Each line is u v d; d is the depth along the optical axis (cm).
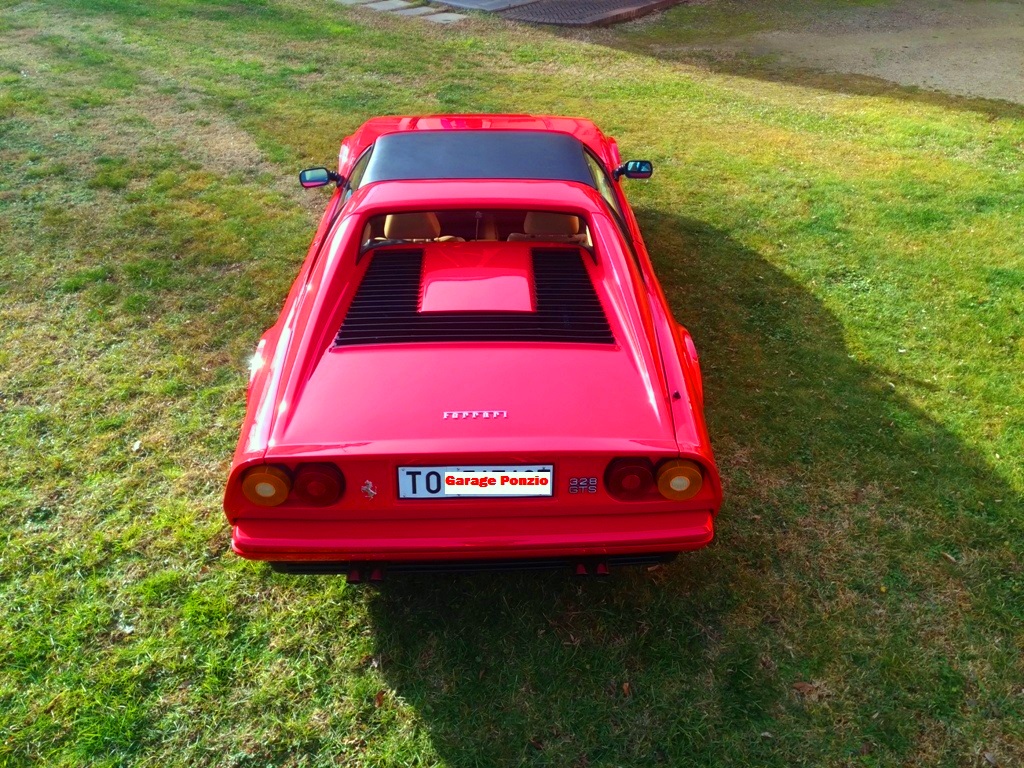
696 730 236
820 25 1327
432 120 463
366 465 216
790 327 454
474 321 265
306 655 257
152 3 1252
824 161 712
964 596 282
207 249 522
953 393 396
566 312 272
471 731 235
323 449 216
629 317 267
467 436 220
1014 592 284
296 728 234
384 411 229
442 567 235
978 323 457
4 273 484
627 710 242
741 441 360
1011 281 504
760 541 305
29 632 260
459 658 258
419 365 246
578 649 262
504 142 362
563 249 312
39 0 1234
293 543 224
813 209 610
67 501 316
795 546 303
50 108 777
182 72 920
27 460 336
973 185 660
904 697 246
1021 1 1532
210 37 1084
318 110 804
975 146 765
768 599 280
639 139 754
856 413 381
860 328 454
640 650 261
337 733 234
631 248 322
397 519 226
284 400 234
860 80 1010
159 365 402
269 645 260
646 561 240
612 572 291
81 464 335
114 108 791
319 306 270
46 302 455
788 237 565
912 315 467
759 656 259
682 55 1116
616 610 276
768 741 233
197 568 287
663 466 220
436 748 230
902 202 626
